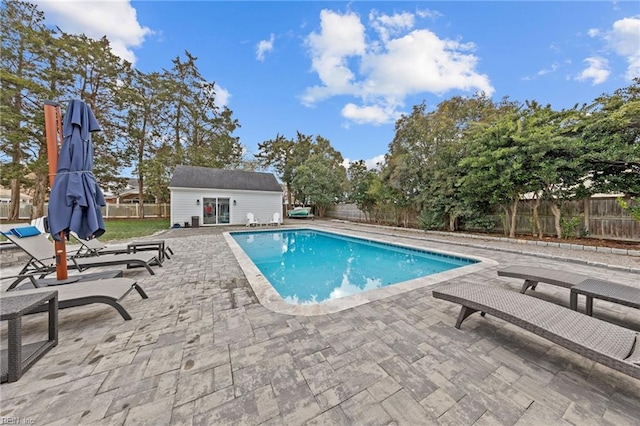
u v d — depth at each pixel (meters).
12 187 15.03
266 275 6.24
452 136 11.01
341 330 2.62
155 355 2.18
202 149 21.77
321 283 5.66
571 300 2.94
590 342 1.82
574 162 6.62
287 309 3.14
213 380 1.87
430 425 1.49
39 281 3.51
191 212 15.23
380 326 2.71
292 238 11.76
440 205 11.02
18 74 12.87
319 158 22.02
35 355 2.07
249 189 16.97
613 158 6.04
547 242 7.42
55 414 1.55
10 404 1.62
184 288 3.96
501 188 8.23
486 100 11.75
